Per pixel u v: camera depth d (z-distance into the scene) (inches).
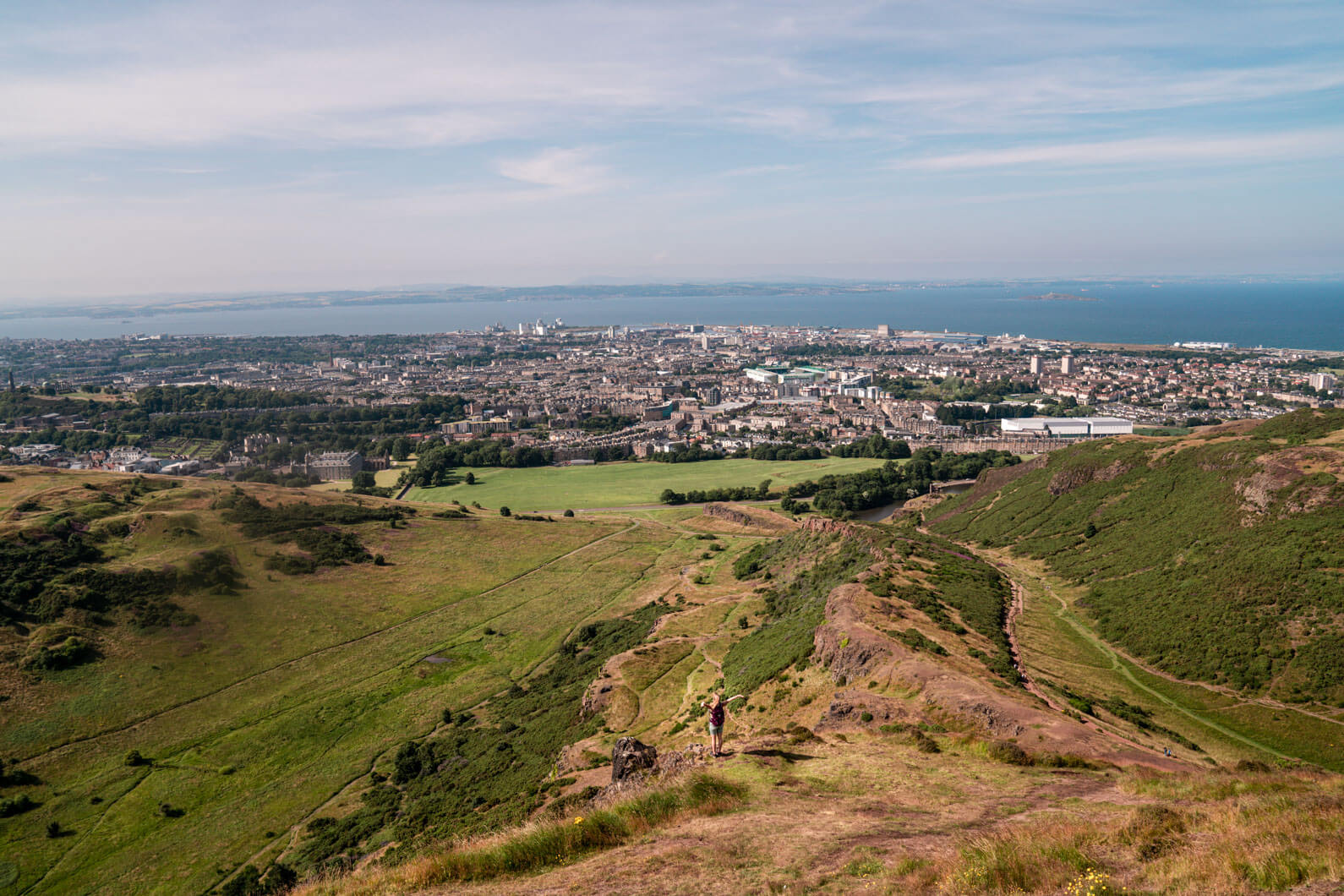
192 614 6215.6
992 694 3004.4
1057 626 5093.5
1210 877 1195.9
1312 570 4633.4
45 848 3932.1
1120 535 6638.8
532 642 6648.6
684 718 4023.1
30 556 6161.4
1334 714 3577.8
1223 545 5462.6
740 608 6259.8
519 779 3927.2
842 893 1252.5
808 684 3730.3
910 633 3882.9
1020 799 1841.8
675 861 1430.9
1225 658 4229.8
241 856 3865.7
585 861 1491.1
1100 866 1301.7
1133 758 2491.4
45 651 5300.2
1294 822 1357.0
